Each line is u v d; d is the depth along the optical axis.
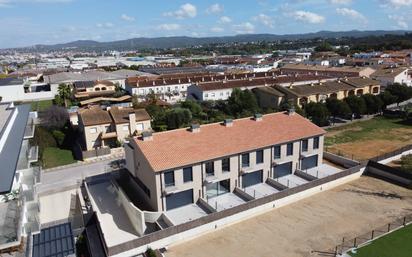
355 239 30.02
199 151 38.00
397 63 143.50
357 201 38.56
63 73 151.00
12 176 21.58
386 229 32.59
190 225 32.28
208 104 90.12
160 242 31.06
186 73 151.38
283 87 90.12
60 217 39.62
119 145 59.78
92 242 32.97
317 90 88.06
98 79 133.62
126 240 33.19
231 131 42.22
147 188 37.84
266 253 29.91
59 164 54.75
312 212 36.50
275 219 35.41
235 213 34.69
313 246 30.52
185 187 36.75
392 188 41.66
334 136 65.12
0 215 24.97
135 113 64.06
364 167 45.81
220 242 31.86
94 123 59.19
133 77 132.62
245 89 90.06
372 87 97.06
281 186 40.53
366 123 74.81
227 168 39.47
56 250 28.20
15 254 23.36
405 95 85.44
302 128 45.53
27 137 38.06
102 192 43.69
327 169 46.47
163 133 40.09
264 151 41.44
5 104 44.72
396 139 62.25
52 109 71.00
